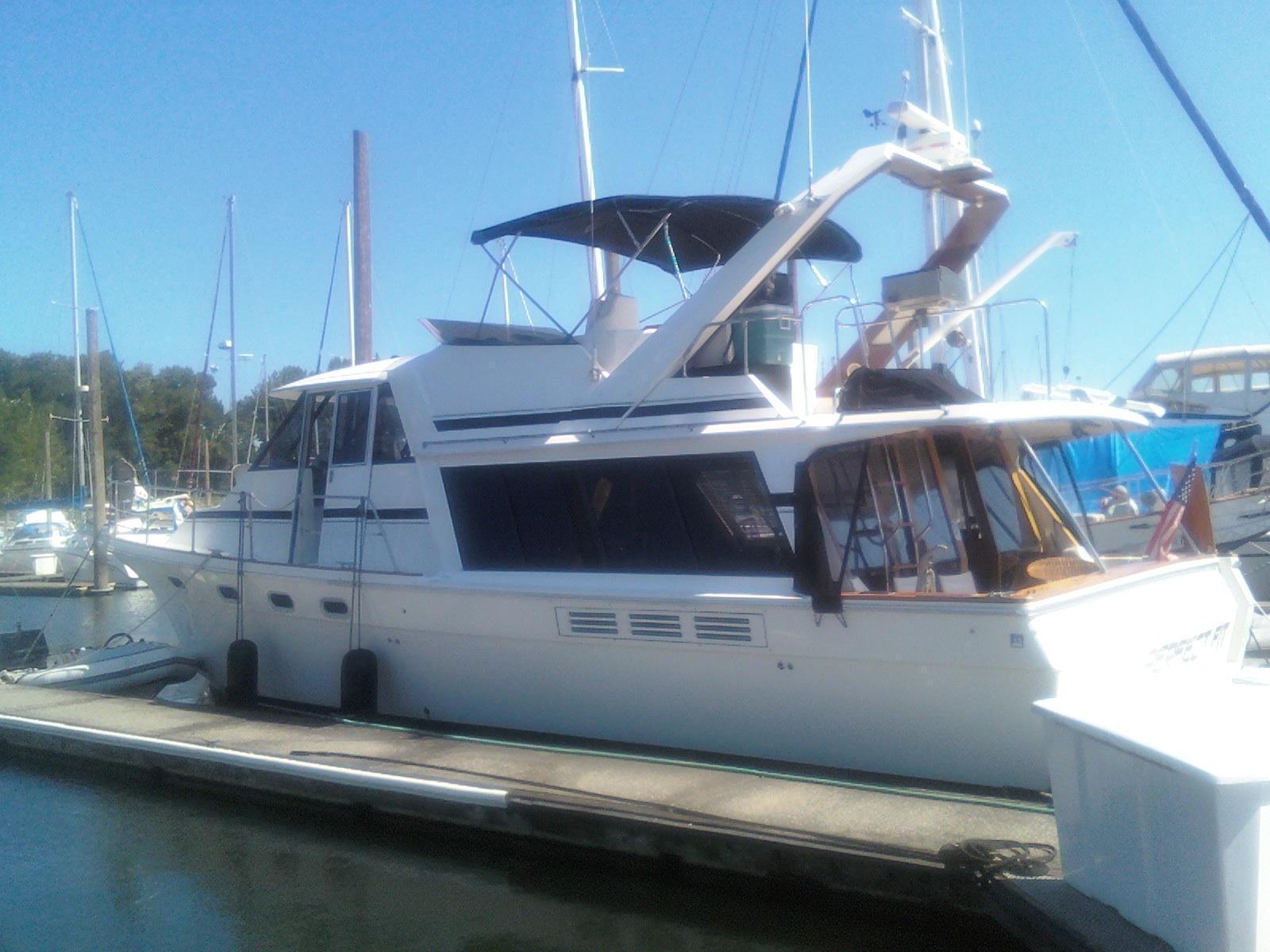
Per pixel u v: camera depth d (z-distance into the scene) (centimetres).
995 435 712
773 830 536
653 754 707
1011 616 564
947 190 818
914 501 678
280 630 903
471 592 766
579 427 749
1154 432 1419
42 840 700
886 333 801
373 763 692
